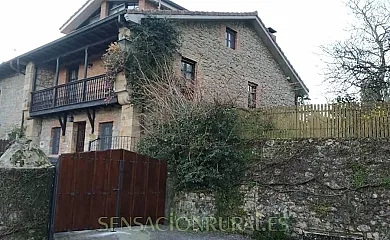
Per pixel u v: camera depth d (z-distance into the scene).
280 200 7.67
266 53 16.36
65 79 15.25
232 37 14.65
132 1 14.34
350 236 6.70
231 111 8.87
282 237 7.34
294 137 7.96
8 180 5.80
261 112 8.54
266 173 8.00
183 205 8.78
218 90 11.27
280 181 7.76
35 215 6.01
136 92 10.44
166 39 11.07
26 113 15.06
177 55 11.70
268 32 15.77
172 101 9.50
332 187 7.13
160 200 8.95
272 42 16.06
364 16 10.57
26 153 6.58
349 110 7.35
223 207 8.24
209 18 12.80
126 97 10.50
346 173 7.05
